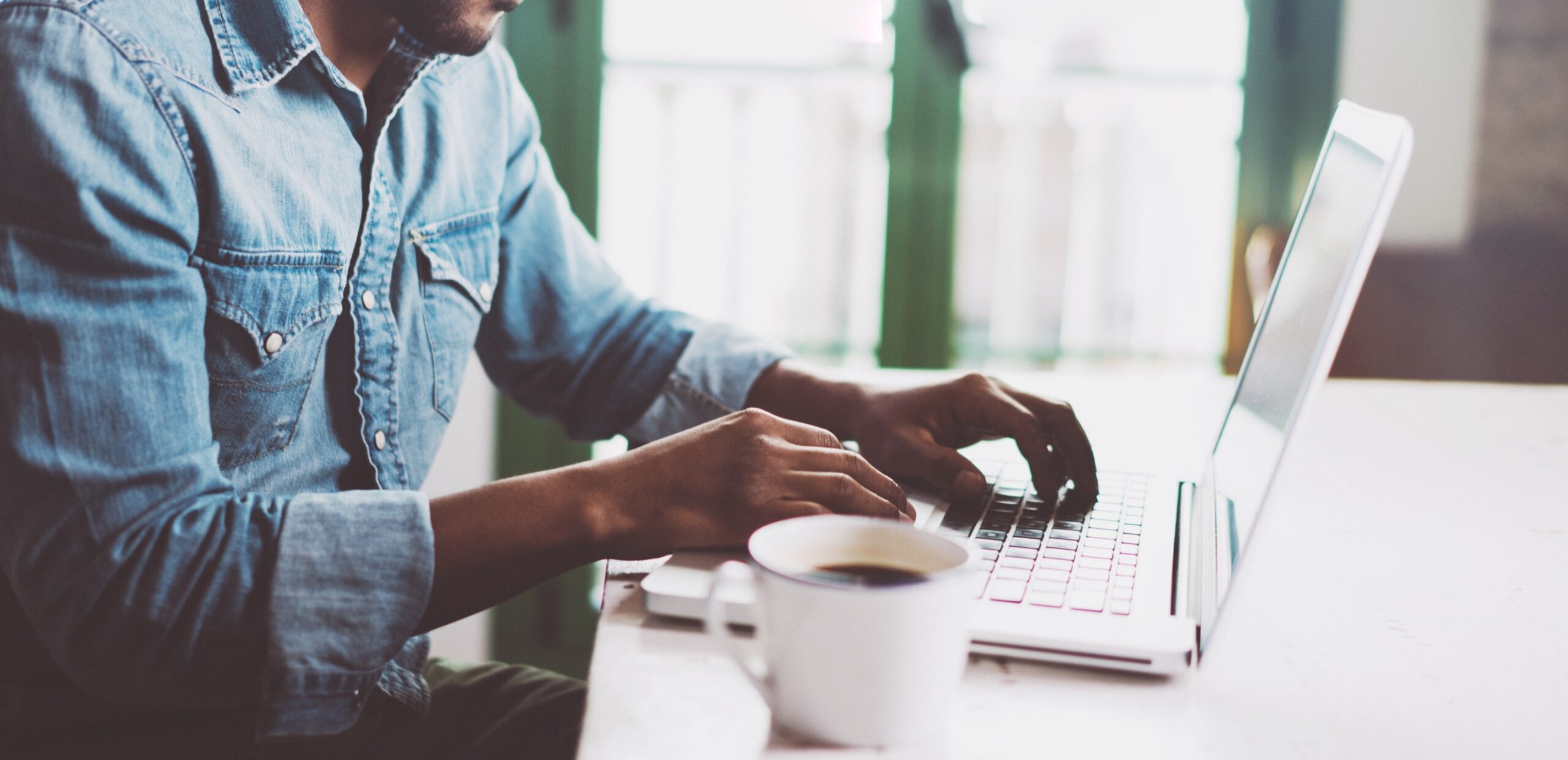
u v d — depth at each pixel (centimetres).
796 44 246
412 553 57
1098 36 254
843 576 46
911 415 84
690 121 267
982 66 230
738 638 54
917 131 220
